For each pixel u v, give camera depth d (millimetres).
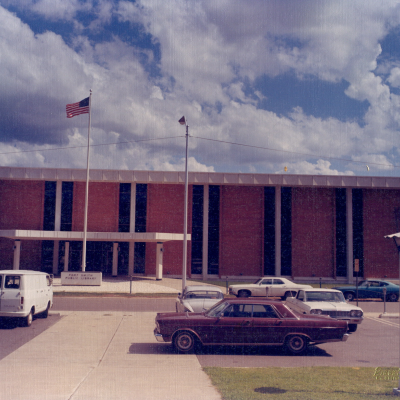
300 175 40750
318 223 41375
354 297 26938
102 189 40500
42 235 33719
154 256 40750
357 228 41531
